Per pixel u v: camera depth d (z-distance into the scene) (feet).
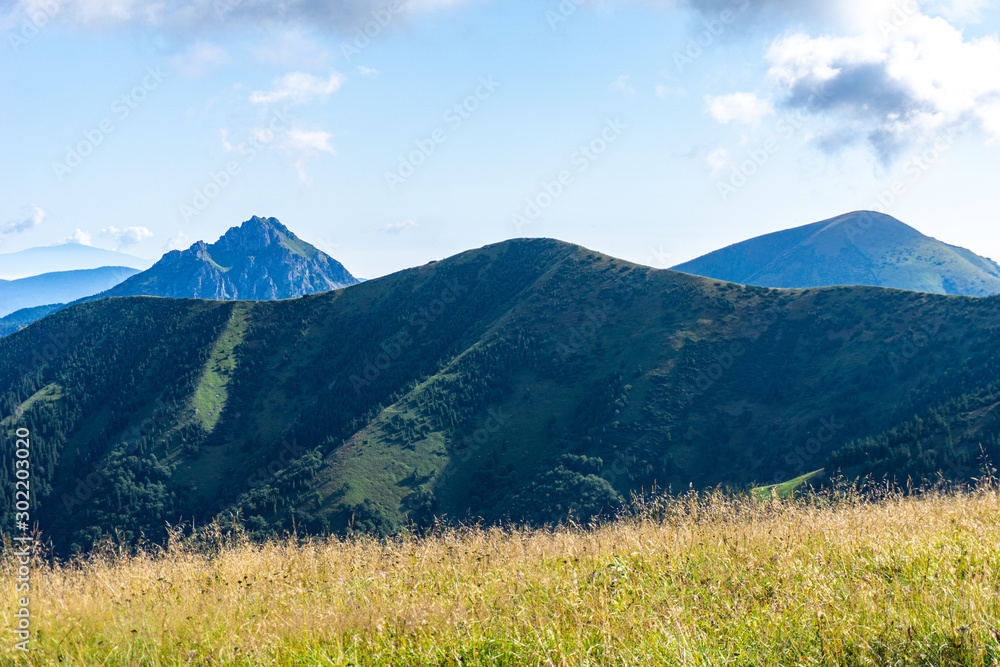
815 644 12.35
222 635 16.21
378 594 18.84
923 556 17.06
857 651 12.01
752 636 13.01
